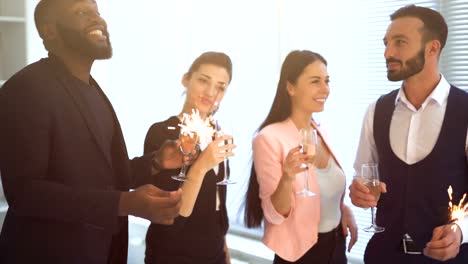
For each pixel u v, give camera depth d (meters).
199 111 2.45
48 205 1.65
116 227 1.68
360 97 3.07
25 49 3.62
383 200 2.24
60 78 1.82
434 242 1.96
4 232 1.84
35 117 1.70
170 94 3.98
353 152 3.12
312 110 2.29
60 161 1.76
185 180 2.13
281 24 3.35
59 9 1.83
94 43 1.85
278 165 2.22
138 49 4.21
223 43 3.67
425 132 2.15
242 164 3.58
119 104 4.39
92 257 1.85
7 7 3.73
